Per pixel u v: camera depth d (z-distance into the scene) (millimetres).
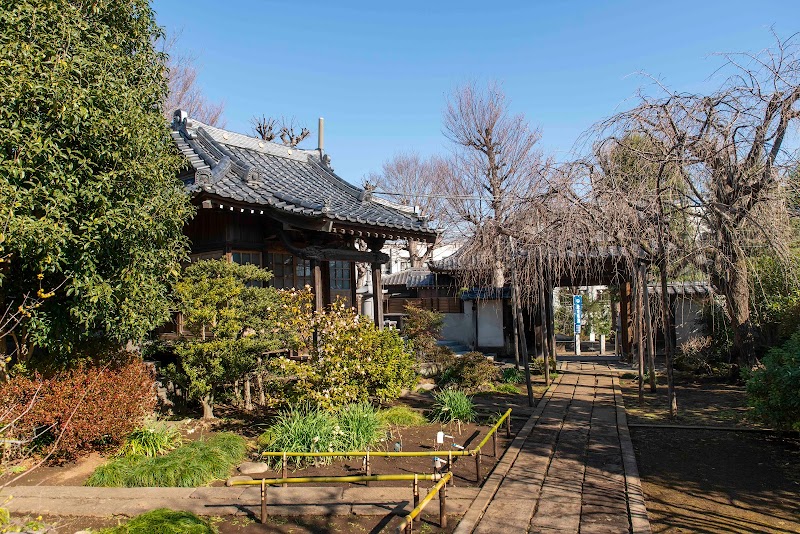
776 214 8578
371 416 7504
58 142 5656
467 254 13180
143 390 7266
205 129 12922
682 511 5184
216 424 8531
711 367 14078
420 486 5887
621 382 13781
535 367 15906
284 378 8867
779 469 6410
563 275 16312
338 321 7980
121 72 6504
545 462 6738
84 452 6836
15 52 5215
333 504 5355
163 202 6887
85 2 6332
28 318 6461
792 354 7320
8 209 4914
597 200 8992
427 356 13961
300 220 10148
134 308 6742
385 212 12734
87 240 5770
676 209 8992
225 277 8289
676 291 17391
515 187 12828
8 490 5691
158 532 4559
